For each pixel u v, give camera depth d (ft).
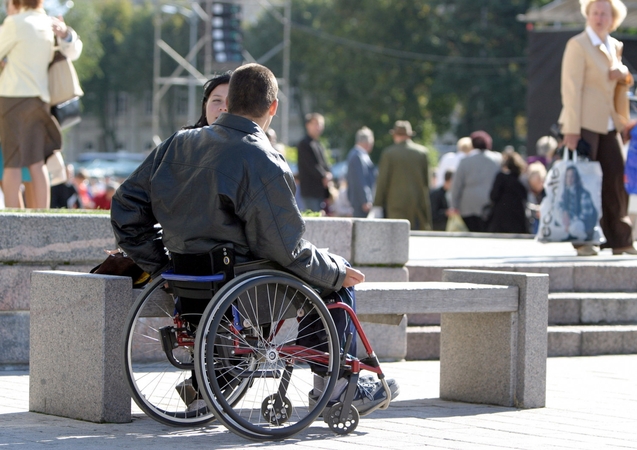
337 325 34.27
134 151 627.05
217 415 31.40
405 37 397.19
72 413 35.50
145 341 47.55
